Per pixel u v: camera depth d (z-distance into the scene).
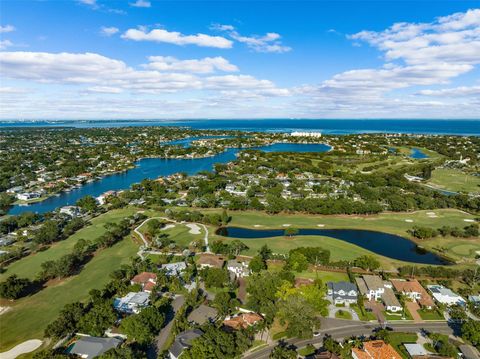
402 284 113.81
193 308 102.44
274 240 158.62
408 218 197.50
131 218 186.88
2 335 90.94
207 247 150.12
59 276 121.75
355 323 96.50
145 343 83.62
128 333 85.00
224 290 112.81
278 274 115.25
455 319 98.38
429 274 124.06
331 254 142.38
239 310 101.38
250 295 107.44
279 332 91.38
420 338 90.12
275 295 102.38
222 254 142.88
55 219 190.12
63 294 111.69
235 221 189.88
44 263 125.00
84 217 198.62
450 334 92.31
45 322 96.69
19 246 156.00
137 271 124.69
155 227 170.62
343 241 158.62
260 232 175.62
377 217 199.25
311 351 84.25
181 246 150.50
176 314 98.75
